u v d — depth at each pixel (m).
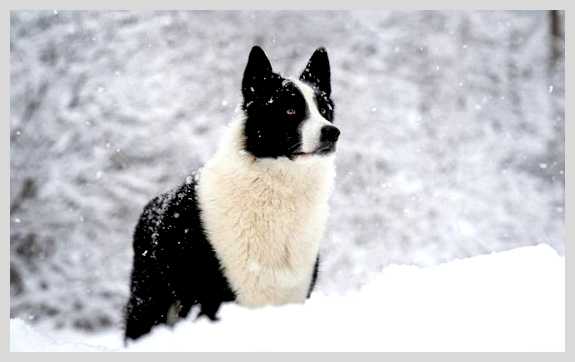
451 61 14.73
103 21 13.03
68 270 12.02
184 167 12.53
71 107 12.57
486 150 14.10
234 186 4.51
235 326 3.80
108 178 12.27
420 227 12.66
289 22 14.41
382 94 13.88
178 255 4.64
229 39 13.98
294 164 4.50
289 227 4.52
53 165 12.27
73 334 11.68
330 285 12.02
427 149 13.66
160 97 12.77
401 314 3.88
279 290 4.54
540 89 15.28
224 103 7.57
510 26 15.85
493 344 3.57
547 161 14.67
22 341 4.65
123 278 12.12
